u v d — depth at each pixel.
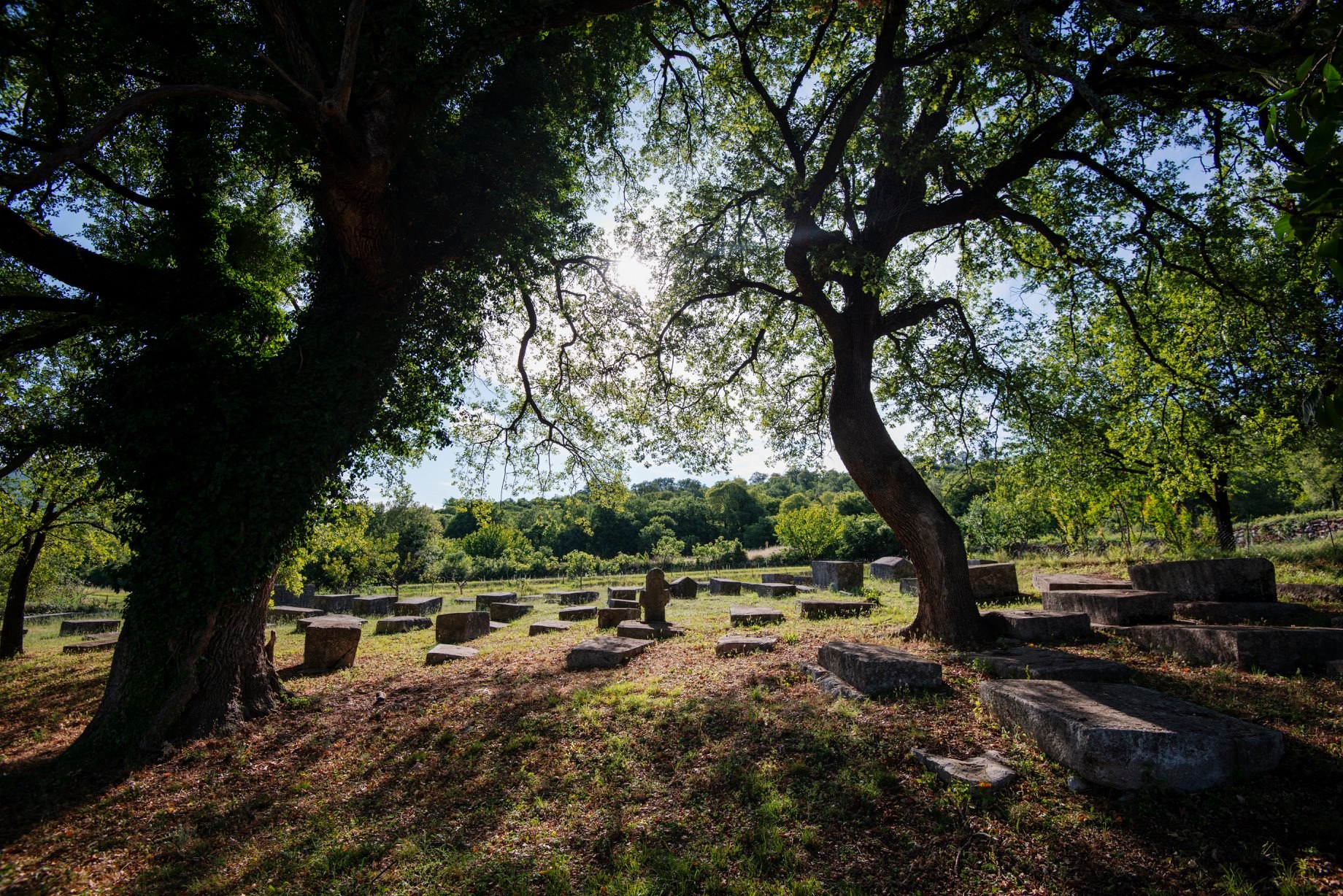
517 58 9.58
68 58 8.09
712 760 5.49
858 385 9.03
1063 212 9.71
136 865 4.86
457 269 9.84
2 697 10.83
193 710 7.31
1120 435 14.45
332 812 5.46
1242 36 6.70
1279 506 33.06
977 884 3.78
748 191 9.60
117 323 8.04
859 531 33.12
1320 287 9.73
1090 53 8.16
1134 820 4.07
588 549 48.06
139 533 7.80
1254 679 5.96
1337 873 3.51
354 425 8.58
